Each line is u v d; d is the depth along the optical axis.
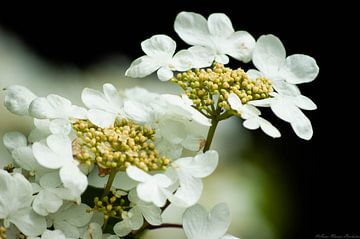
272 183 0.71
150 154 0.43
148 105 0.45
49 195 0.43
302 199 0.77
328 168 0.81
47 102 0.44
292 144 0.80
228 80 0.45
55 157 0.42
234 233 0.65
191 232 0.43
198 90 0.45
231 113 0.45
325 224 0.77
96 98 0.45
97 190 0.45
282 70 0.47
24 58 0.76
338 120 0.87
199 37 0.47
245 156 0.70
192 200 0.42
